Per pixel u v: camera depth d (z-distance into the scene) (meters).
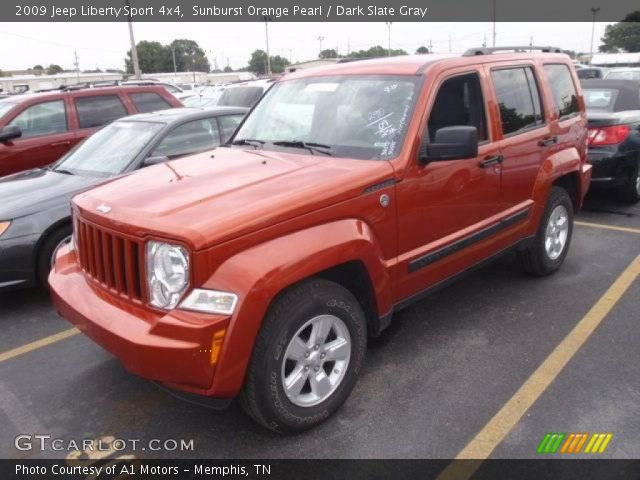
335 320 3.37
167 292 2.96
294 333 3.14
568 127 5.41
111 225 3.19
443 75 4.09
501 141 4.52
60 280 3.68
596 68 16.39
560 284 5.40
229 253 2.92
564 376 3.86
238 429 3.46
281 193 3.22
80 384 4.02
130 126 6.60
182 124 6.51
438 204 3.98
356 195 3.43
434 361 4.12
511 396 3.67
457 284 5.46
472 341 4.39
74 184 5.61
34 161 8.18
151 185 3.58
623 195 8.00
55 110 8.45
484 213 4.45
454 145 3.64
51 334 4.83
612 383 3.76
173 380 2.90
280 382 3.13
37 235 5.16
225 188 3.37
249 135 4.63
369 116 4.01
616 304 4.93
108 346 3.11
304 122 4.33
